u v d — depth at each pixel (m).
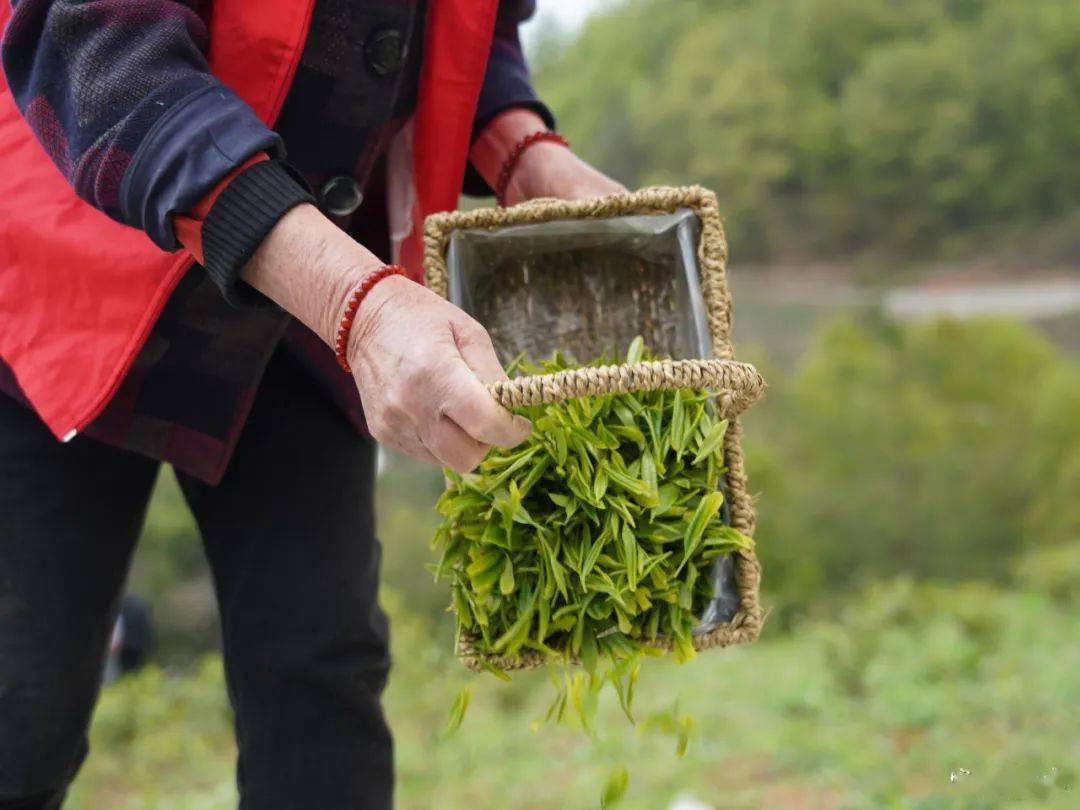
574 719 1.35
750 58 50.75
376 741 1.54
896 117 46.31
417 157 1.57
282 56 1.35
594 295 1.59
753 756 3.74
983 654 5.55
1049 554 9.65
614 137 52.38
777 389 22.41
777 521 16.98
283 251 1.19
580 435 1.34
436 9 1.51
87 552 1.48
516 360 1.50
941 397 23.02
